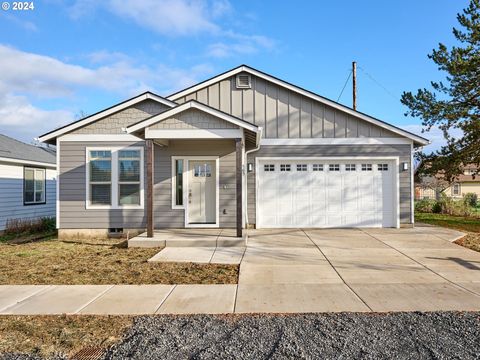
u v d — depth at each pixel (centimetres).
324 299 537
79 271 718
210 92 1282
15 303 526
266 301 529
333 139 1262
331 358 352
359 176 1270
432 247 930
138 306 510
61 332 421
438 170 1526
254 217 1265
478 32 1338
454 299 532
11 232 1384
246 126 954
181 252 880
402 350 367
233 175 1198
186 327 430
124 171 1188
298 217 1273
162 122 970
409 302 520
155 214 1189
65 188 1180
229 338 398
